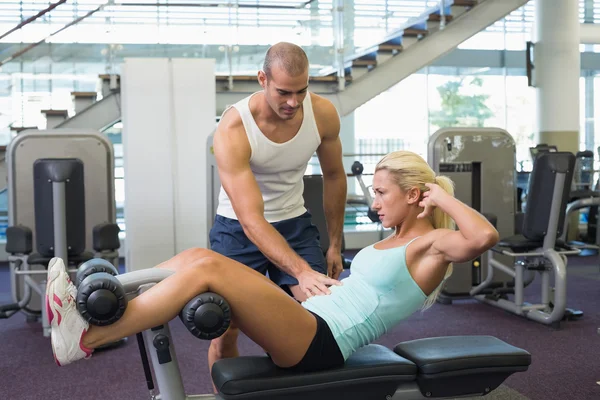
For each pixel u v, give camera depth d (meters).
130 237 4.72
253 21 6.30
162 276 1.80
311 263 2.37
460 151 4.70
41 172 3.63
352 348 1.81
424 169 1.88
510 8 6.71
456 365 1.84
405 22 6.58
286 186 2.33
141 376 3.22
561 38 7.29
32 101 6.04
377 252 1.88
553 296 4.46
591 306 4.67
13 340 3.96
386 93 8.27
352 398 1.82
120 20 6.10
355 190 7.96
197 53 6.23
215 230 2.42
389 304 1.83
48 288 1.59
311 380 1.75
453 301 4.95
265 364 1.82
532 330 4.02
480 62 8.48
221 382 1.73
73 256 3.74
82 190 3.68
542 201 4.01
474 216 1.68
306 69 1.92
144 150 4.71
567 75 7.32
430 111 8.41
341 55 6.43
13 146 4.31
